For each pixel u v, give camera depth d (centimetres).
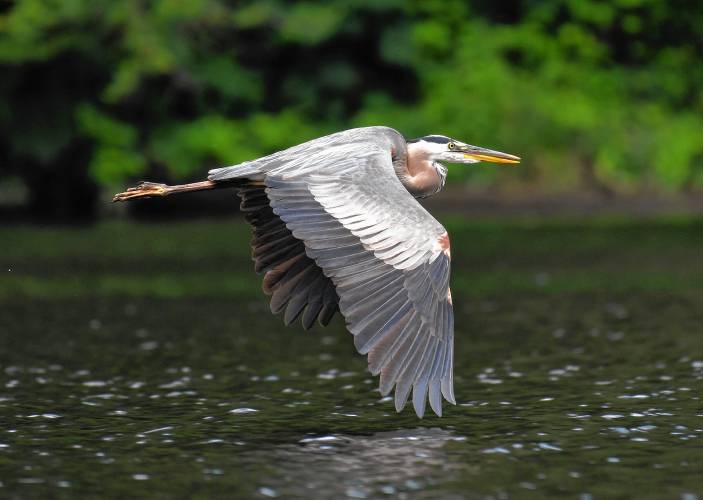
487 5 3878
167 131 3375
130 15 3191
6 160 3438
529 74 3738
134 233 2839
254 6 3312
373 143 900
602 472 838
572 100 3659
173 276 2077
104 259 2330
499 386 1155
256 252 930
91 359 1326
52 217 3312
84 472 852
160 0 3219
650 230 2788
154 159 3362
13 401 1102
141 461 880
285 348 1405
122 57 3241
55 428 991
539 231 2805
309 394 1130
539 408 1052
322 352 1377
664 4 3819
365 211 819
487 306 1727
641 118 3734
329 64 3484
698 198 3534
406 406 1067
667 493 787
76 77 3309
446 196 3459
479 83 3597
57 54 3266
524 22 3819
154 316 1648
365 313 793
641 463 861
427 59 3659
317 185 838
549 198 3462
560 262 2238
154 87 3347
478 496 784
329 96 3547
